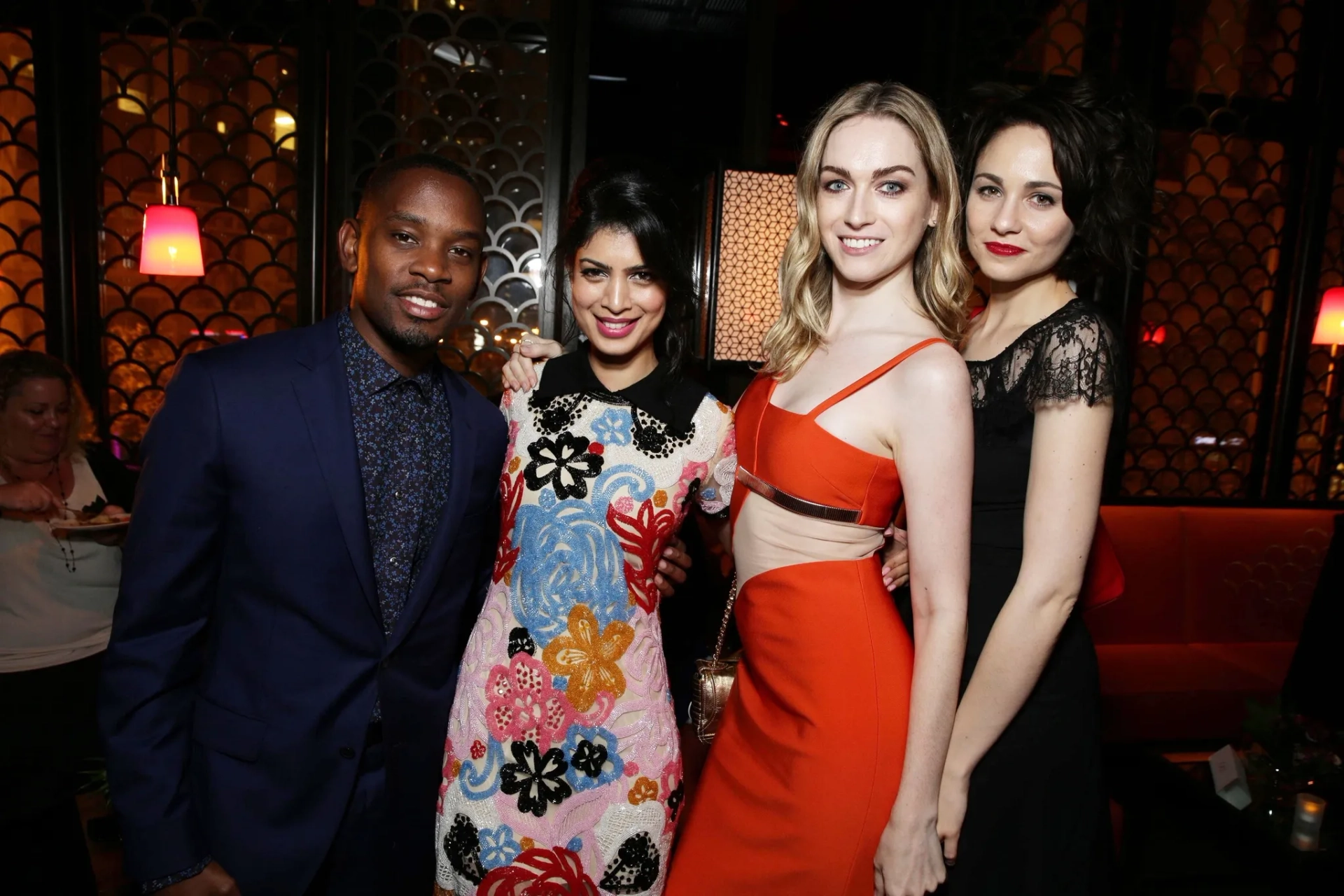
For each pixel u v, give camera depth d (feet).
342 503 4.15
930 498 3.97
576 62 12.35
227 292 12.87
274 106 12.42
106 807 6.81
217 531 4.13
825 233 4.38
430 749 4.63
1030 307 4.83
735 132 19.92
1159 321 14.55
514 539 4.51
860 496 4.24
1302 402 14.92
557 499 4.45
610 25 16.97
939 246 4.43
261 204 12.76
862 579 4.34
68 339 12.22
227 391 4.07
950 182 4.34
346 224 4.42
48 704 7.89
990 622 4.58
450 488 4.52
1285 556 13.07
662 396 4.56
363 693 4.34
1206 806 7.73
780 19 15.94
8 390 8.02
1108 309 13.97
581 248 4.37
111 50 12.25
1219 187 14.38
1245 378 14.87
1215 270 14.57
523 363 4.83
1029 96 4.63
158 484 4.01
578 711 4.35
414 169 4.16
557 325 12.65
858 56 16.49
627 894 4.37
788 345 4.73
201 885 4.01
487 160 12.64
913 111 4.21
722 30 17.08
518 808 4.36
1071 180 4.46
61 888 7.97
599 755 4.36
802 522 4.34
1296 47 14.33
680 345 4.67
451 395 4.67
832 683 4.20
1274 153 14.62
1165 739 10.94
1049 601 4.25
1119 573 5.00
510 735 4.38
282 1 12.07
